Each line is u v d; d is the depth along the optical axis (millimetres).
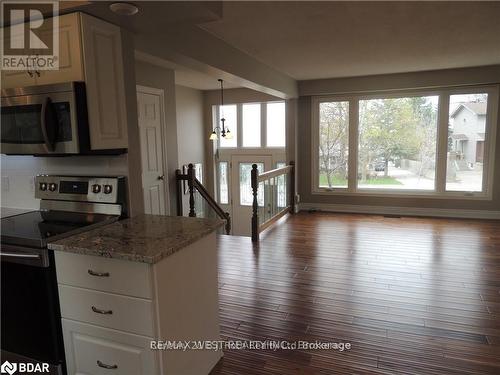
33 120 2146
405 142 6262
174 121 5332
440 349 2367
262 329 2650
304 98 6707
